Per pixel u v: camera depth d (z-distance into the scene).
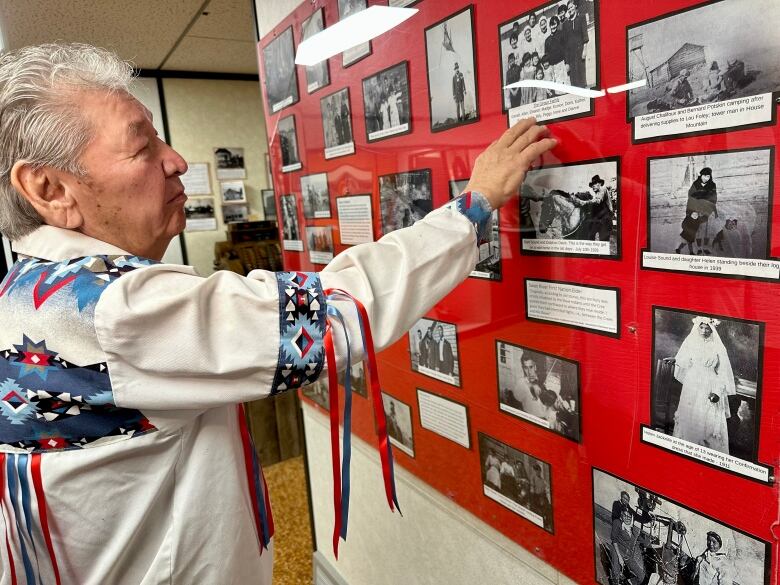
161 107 3.44
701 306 0.60
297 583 1.97
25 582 0.72
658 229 0.63
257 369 0.62
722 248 0.57
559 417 0.82
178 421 0.67
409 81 0.97
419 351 1.11
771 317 0.54
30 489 0.65
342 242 1.28
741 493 0.60
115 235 0.71
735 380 0.58
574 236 0.73
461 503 1.09
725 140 0.55
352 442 1.48
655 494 0.70
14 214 0.69
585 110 0.68
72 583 0.69
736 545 0.62
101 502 0.67
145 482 0.68
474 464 1.03
